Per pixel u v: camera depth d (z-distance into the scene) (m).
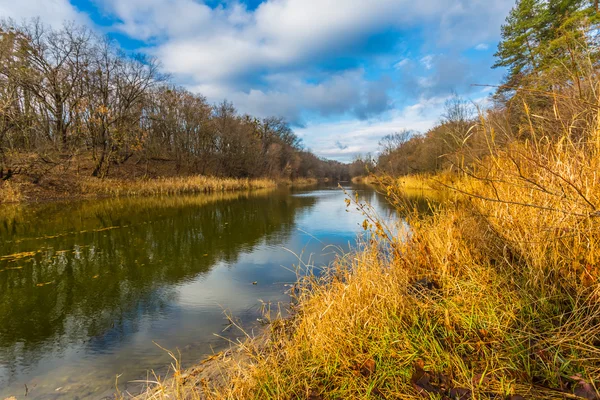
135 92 23.23
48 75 19.36
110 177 21.70
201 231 8.73
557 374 1.57
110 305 4.12
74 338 3.32
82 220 10.20
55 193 16.50
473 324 2.07
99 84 21.72
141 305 4.11
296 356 2.18
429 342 1.97
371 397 1.74
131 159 27.23
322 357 2.09
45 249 6.79
